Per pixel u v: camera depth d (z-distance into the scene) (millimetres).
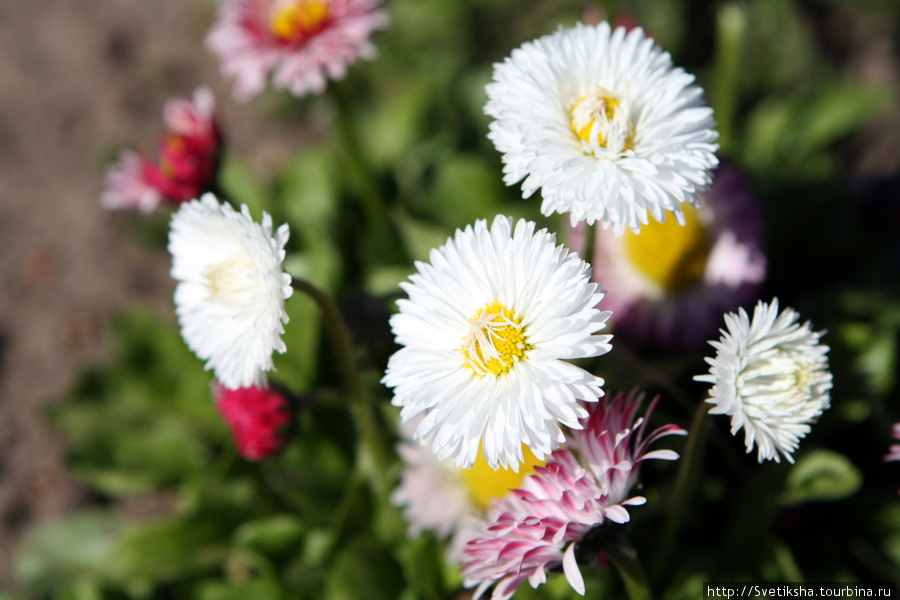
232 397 325
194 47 595
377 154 468
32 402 465
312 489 372
